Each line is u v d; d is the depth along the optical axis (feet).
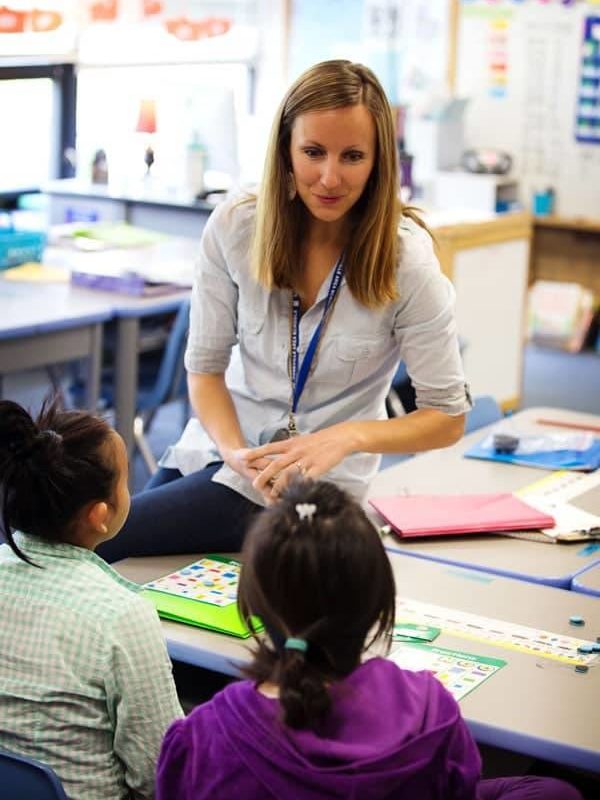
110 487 6.40
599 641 6.97
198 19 22.07
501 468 10.03
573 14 22.90
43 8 19.16
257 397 8.76
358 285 8.12
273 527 4.78
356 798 4.66
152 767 6.21
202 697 8.21
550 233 24.62
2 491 6.27
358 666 4.94
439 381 8.45
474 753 5.07
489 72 23.77
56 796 5.48
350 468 8.71
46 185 18.65
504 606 7.44
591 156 23.43
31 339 12.82
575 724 6.02
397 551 8.29
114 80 20.84
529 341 24.64
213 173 18.30
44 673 6.11
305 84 7.64
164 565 8.12
